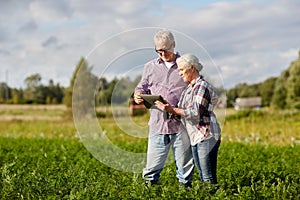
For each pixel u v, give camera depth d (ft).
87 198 25.20
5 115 149.07
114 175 33.58
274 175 32.22
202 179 27.55
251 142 70.64
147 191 26.43
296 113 117.50
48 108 177.58
